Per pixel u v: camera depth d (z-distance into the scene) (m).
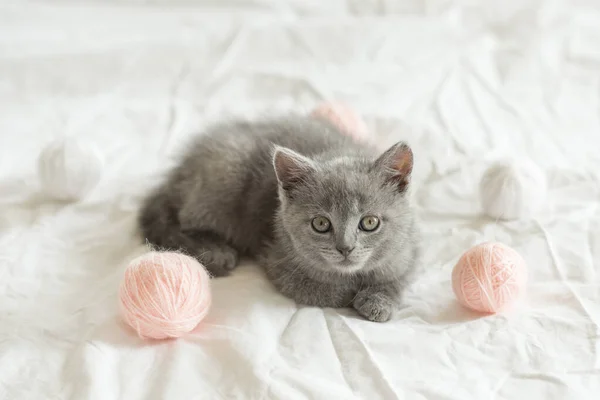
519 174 0.70
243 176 0.68
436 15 1.06
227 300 0.62
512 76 0.94
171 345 0.58
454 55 0.97
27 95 0.92
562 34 1.00
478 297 0.60
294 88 0.93
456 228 0.71
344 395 0.53
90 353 0.56
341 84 0.93
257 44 0.98
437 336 0.59
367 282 0.64
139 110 0.89
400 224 0.62
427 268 0.67
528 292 0.63
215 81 0.94
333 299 0.63
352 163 0.63
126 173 0.79
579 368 0.55
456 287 0.61
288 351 0.57
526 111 0.88
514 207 0.70
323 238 0.61
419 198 0.74
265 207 0.67
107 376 0.55
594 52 0.97
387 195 0.62
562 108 0.88
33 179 0.77
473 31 1.03
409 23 1.01
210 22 1.04
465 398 0.53
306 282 0.63
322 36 0.99
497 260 0.60
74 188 0.73
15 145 0.83
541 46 0.97
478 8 1.05
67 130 0.85
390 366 0.56
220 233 0.69
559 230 0.69
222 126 0.74
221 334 0.58
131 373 0.56
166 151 0.82
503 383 0.55
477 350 0.57
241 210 0.68
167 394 0.54
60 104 0.90
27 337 0.59
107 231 0.71
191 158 0.70
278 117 0.76
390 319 0.61
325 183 0.61
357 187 0.61
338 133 0.72
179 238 0.68
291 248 0.64
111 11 1.04
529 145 0.81
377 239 0.61
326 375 0.55
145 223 0.70
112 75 0.94
